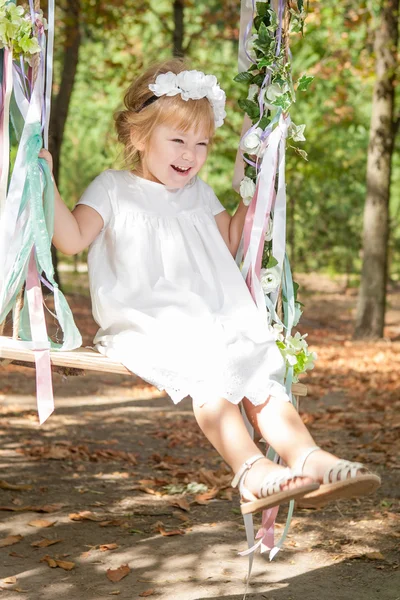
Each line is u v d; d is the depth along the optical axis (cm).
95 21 1447
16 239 322
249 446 307
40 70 326
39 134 323
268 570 409
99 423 793
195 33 1720
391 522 486
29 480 572
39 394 316
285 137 360
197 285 346
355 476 282
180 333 328
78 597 371
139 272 344
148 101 352
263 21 364
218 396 314
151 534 466
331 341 1527
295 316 364
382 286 1508
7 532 460
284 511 514
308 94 1706
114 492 555
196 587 385
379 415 859
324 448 701
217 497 549
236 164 387
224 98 351
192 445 711
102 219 348
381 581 392
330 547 444
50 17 326
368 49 1653
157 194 359
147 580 394
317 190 2547
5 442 684
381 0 1442
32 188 320
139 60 1711
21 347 318
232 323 339
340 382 1088
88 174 2480
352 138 2227
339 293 2630
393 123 1474
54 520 486
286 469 295
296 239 2736
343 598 371
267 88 357
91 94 2459
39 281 330
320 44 1628
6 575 397
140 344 327
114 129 381
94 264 351
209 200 380
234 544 450
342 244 2698
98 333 352
